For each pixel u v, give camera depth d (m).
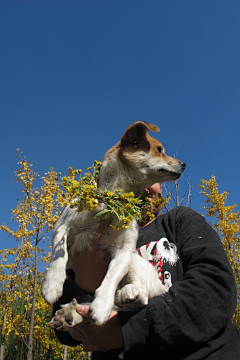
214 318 2.04
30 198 11.15
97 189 2.59
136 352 2.14
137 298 2.29
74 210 2.83
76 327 2.30
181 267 2.50
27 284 12.20
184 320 2.01
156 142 3.47
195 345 2.00
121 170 3.19
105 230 2.80
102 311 2.14
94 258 2.82
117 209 2.49
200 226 2.60
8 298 11.41
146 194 3.24
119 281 2.46
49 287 2.42
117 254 2.67
